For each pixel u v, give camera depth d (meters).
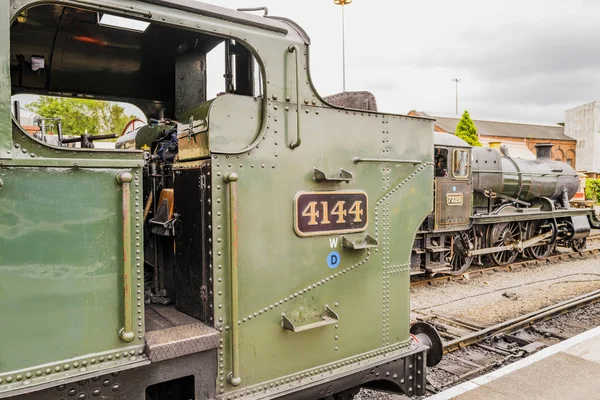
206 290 2.23
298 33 2.44
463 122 30.19
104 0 1.86
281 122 2.34
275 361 2.38
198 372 2.13
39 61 3.28
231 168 2.18
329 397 2.85
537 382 3.90
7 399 1.70
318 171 2.45
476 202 11.05
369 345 2.80
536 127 50.00
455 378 4.20
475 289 8.05
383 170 2.82
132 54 3.46
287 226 2.38
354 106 3.14
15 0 1.72
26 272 1.69
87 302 1.83
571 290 7.86
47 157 1.74
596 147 47.06
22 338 1.69
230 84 2.91
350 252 2.67
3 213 1.64
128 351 1.93
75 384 1.82
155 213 2.72
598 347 4.63
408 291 3.02
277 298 2.36
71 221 1.78
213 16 2.14
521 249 10.56
